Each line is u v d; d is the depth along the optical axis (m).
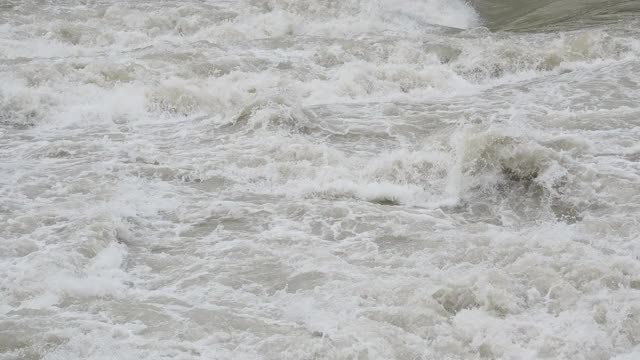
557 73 56.53
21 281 28.25
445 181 38.12
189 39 65.56
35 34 63.91
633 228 32.50
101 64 53.50
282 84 52.19
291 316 26.70
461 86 54.41
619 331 25.16
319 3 72.88
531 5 78.19
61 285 28.17
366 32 65.12
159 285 29.14
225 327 25.94
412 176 38.59
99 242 31.47
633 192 36.09
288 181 38.09
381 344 24.53
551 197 36.62
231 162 40.38
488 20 75.25
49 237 31.92
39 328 25.42
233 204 35.88
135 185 37.75
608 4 74.38
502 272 28.05
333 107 49.25
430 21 73.50
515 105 48.69
